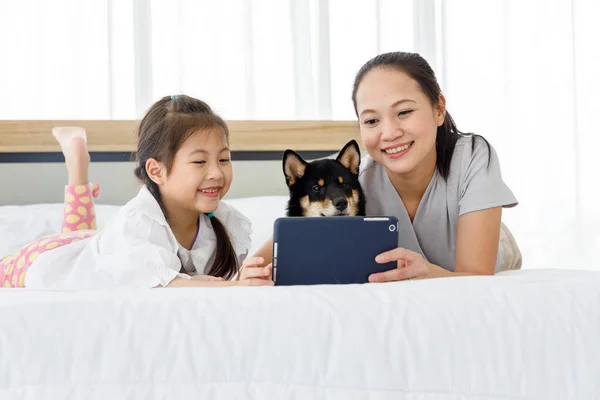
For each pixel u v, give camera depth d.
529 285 0.99
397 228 1.25
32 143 2.56
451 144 1.63
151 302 0.91
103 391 0.82
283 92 2.88
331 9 2.94
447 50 3.07
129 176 2.65
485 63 3.11
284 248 1.23
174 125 1.51
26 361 0.83
